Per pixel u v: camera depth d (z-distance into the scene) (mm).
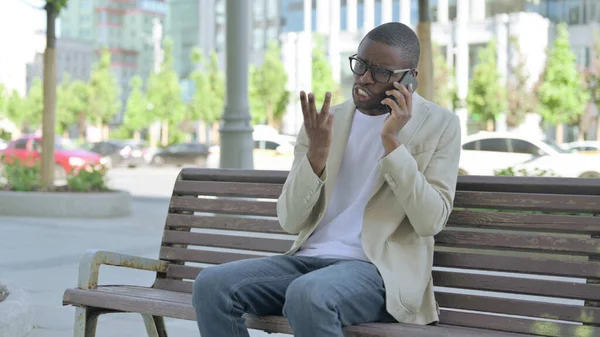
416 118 2555
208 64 50375
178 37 59781
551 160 16047
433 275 2613
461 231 2596
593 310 2314
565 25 36875
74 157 22906
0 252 7699
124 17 71250
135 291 2828
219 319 2377
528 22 41375
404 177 2354
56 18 12820
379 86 2525
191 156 34344
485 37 43500
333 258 2529
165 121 54281
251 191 3047
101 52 57000
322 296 2201
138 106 55344
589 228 2396
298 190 2518
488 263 2531
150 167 34750
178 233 3162
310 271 2555
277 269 2504
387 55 2508
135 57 70562
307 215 2584
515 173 11977
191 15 58875
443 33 44938
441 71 39438
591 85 35812
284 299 2506
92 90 55969
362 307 2338
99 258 2826
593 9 41750
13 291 4297
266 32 52375
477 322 2484
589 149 19641
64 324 4332
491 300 2488
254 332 4273
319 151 2473
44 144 12758
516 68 38250
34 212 11797
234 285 2381
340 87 48594
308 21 49938
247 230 3027
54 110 12805
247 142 10016
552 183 2496
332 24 48906
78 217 11758
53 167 12859
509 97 38375
